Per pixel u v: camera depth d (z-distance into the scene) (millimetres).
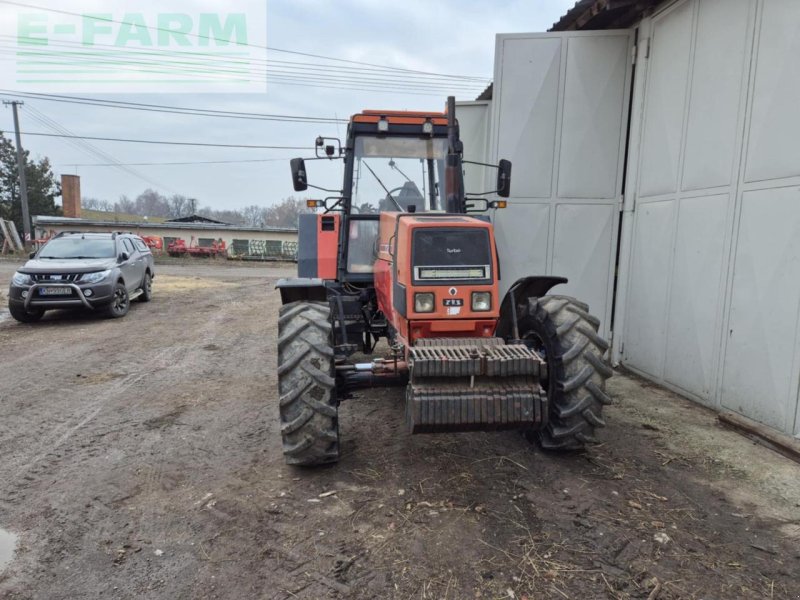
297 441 3406
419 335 3516
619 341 6457
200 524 2986
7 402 5191
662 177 5660
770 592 2430
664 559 2654
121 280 10523
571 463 3715
